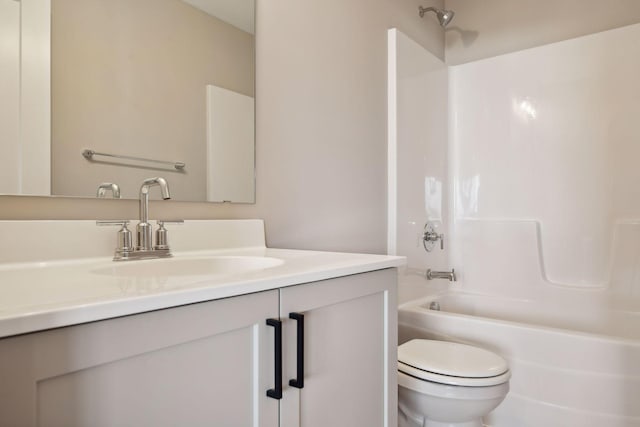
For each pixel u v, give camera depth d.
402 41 2.06
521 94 2.32
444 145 2.48
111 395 0.51
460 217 2.49
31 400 0.44
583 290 2.06
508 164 2.35
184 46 1.19
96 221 0.98
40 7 0.90
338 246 1.72
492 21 2.55
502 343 1.65
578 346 1.50
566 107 2.20
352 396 0.91
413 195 2.14
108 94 1.02
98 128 1.00
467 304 2.32
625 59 2.06
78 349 0.47
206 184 1.24
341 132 1.75
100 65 1.00
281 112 1.48
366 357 0.96
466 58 2.63
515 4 2.48
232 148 1.31
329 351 0.85
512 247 2.28
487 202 2.41
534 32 2.42
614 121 2.08
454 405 1.23
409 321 1.87
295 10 1.54
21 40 0.87
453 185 2.52
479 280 2.38
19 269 0.84
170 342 0.56
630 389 1.40
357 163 1.83
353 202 1.80
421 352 1.40
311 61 1.61
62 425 0.46
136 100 1.08
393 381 1.04
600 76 2.12
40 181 0.90
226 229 1.27
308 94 1.59
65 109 0.94
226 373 0.64
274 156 1.45
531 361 1.59
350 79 1.80
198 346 0.60
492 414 1.68
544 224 2.24
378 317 1.00
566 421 1.51
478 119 2.45
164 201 1.15
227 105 1.30
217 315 0.62
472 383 1.20
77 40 0.96
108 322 0.50
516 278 2.26
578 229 2.14
